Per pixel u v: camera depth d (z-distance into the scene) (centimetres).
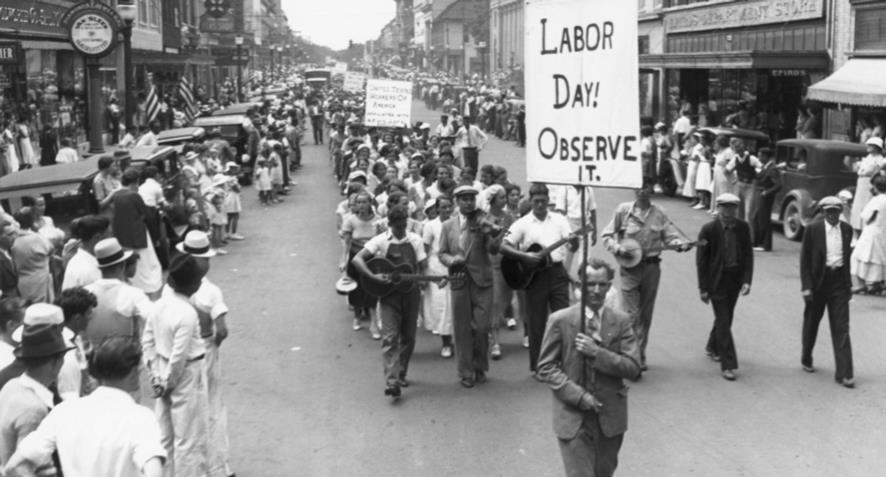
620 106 657
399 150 2153
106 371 471
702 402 973
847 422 911
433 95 8038
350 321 1338
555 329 660
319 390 1034
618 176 662
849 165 1902
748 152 1877
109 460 450
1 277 1038
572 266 1198
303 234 2120
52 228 1260
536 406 971
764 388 1017
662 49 4550
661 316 1330
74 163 1558
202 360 730
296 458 842
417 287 1006
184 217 1833
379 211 1451
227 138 3144
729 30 3791
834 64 2897
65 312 682
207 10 6588
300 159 3803
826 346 1177
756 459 820
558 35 675
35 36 2828
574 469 650
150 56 4597
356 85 4866
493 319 1137
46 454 455
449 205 1123
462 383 1041
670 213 2323
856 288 1505
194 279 718
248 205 2634
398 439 884
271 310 1407
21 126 2722
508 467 812
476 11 12588
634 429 898
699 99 3941
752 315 1332
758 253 1823
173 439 727
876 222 1467
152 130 3116
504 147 4475
